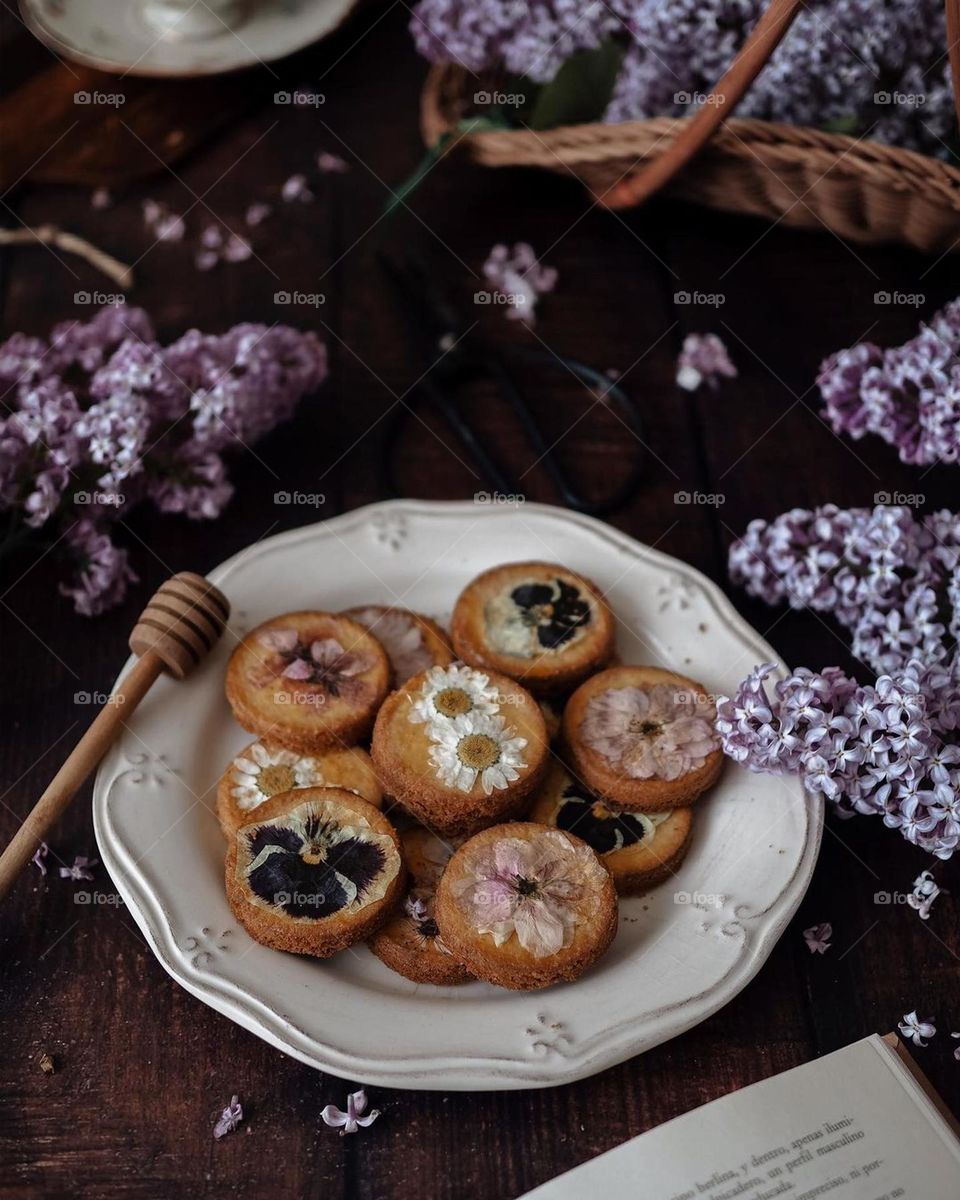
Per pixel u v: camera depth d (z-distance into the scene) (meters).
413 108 1.08
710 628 0.80
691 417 0.93
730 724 0.73
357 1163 0.68
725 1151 0.66
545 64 0.99
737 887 0.72
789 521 0.83
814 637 0.84
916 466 0.91
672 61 0.96
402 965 0.70
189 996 0.72
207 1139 0.69
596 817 0.75
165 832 0.73
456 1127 0.69
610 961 0.71
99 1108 0.69
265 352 0.88
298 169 1.05
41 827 0.73
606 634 0.79
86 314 0.96
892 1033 0.71
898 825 0.73
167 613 0.77
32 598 0.85
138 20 1.04
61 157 1.03
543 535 0.83
